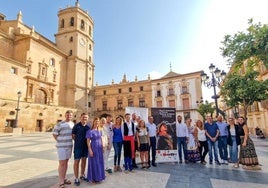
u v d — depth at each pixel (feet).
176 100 142.31
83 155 17.22
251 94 48.21
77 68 141.79
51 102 122.62
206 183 16.28
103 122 21.30
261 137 63.00
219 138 25.14
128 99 162.81
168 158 25.98
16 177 18.21
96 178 16.71
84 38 152.15
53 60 129.08
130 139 21.84
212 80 40.75
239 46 35.70
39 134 81.87
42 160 26.63
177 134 26.89
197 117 132.05
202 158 25.18
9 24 119.03
